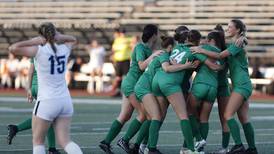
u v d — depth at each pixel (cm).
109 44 8588
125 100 2848
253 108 5575
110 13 8988
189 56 2656
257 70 7219
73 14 9062
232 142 3409
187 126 2653
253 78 7219
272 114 5047
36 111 2212
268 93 7144
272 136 3684
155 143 2697
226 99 2828
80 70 7694
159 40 2980
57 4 9231
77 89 7738
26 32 8981
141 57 2761
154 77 2694
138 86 2728
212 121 4462
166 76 2661
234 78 2741
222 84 2817
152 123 2692
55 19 9088
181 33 2753
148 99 2698
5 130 3900
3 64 7931
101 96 6775
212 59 2686
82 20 8956
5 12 9300
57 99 2212
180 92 2659
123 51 6450
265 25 8525
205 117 2792
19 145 3241
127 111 2841
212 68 2686
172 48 2722
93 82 7469
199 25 8612
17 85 7869
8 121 4428
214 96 2744
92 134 3709
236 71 2734
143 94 2711
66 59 2259
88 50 8325
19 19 9200
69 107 2245
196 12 8781
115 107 5534
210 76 2736
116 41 6494
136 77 2811
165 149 3128
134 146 2841
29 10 9275
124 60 6469
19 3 9344
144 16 8831
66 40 2288
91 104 5819
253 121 4528
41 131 2225
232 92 2744
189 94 2767
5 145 3238
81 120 4488
